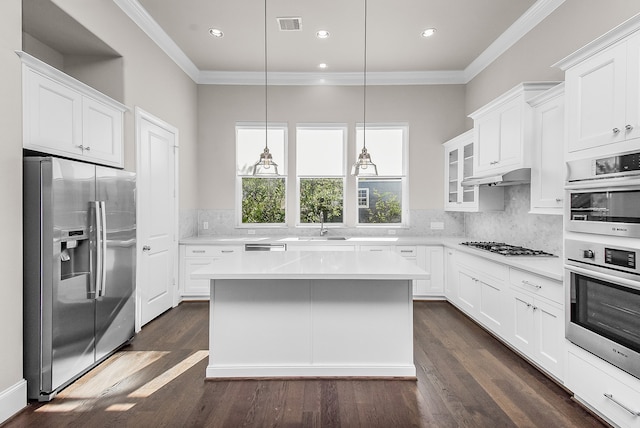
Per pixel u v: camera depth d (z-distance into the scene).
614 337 1.95
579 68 2.21
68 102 2.59
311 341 2.66
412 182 5.35
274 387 2.52
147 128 3.82
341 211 5.46
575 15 3.03
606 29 2.68
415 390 2.47
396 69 5.14
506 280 3.12
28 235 2.28
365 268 2.58
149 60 3.88
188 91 4.96
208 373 2.62
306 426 2.07
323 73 5.25
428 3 3.48
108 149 3.11
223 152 5.33
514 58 3.99
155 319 4.02
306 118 5.33
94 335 2.72
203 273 2.40
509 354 3.07
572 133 2.28
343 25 3.90
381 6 3.54
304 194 5.45
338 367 2.65
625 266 1.88
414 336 3.51
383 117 5.33
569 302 2.29
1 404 2.06
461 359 2.97
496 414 2.19
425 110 5.32
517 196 3.96
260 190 5.47
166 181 4.30
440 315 4.19
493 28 3.96
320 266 2.66
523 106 3.10
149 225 3.87
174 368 2.80
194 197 5.21
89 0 2.88
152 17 3.74
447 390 2.47
